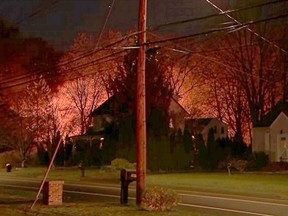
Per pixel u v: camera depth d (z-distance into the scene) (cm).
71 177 4103
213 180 3444
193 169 4900
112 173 4256
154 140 4800
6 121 5659
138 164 1958
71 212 1802
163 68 5775
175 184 3247
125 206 1956
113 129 5688
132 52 4525
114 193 2689
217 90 6238
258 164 4862
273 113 5419
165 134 4978
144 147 1966
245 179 3562
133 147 4906
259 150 5334
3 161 5797
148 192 1839
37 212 1828
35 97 5734
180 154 4919
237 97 6047
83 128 6544
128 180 2056
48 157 5912
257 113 5681
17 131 5684
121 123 5103
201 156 4984
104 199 2366
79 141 6172
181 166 4909
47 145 5894
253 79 5706
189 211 1858
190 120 6084
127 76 5822
